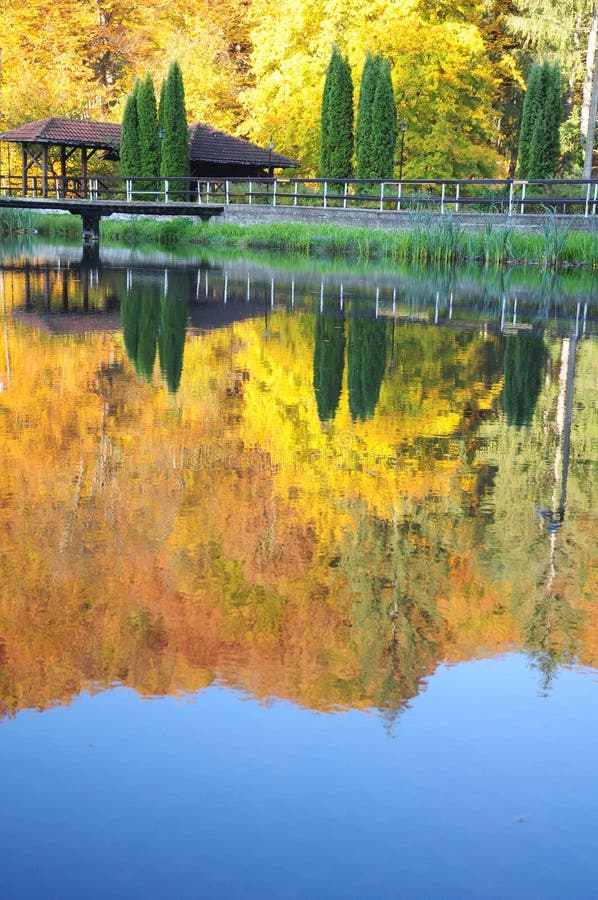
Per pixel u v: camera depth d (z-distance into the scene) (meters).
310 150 39.16
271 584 3.15
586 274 19.44
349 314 11.78
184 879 1.75
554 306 13.23
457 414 6.06
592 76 34.50
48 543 3.51
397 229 25.33
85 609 2.92
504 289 15.86
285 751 2.18
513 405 6.36
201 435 5.29
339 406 6.20
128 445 5.01
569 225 21.20
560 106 28.36
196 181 32.44
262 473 4.54
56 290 14.40
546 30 34.94
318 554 3.45
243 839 1.86
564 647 2.75
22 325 10.09
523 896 1.71
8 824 1.91
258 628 2.81
